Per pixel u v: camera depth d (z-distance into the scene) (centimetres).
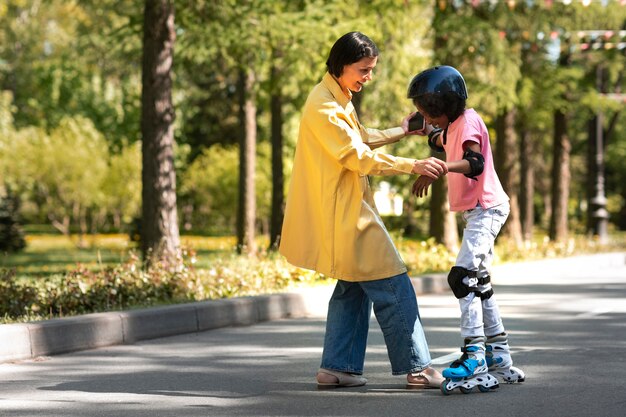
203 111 5081
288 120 3766
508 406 611
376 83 2330
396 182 4869
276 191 2792
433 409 604
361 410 607
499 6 2344
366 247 654
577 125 4016
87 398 666
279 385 707
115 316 970
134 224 3606
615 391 664
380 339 966
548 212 7450
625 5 2567
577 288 1625
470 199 656
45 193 3844
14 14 5631
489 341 686
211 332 1069
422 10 2292
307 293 1279
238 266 1473
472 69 2327
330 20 1805
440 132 687
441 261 1923
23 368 815
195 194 4525
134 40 2012
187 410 618
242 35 1773
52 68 5741
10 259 2761
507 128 2745
